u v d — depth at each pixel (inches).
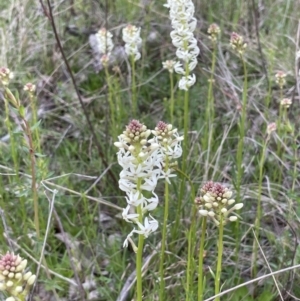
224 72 16.1
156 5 19.1
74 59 18.0
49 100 17.0
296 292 10.3
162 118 15.9
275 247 11.2
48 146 14.9
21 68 16.9
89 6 18.9
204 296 9.7
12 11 17.7
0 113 16.0
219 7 18.9
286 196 11.9
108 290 10.7
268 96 14.4
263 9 18.7
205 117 14.7
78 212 13.1
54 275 11.0
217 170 12.7
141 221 6.4
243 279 10.9
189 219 11.7
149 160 6.2
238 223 10.9
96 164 14.1
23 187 10.4
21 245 11.4
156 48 18.0
